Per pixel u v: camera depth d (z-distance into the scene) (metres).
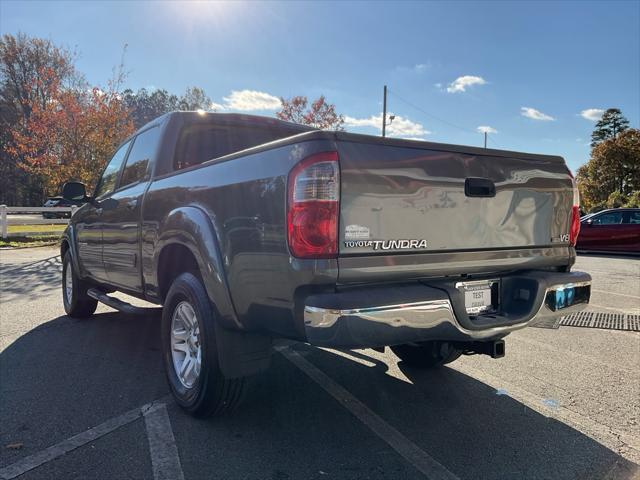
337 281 2.33
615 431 3.01
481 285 2.99
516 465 2.60
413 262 2.56
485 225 2.90
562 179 3.36
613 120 55.91
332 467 2.55
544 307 3.06
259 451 2.70
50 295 7.21
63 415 3.12
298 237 2.30
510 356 4.49
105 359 4.25
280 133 4.55
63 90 20.36
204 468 2.52
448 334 2.61
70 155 18.69
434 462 2.62
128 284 4.24
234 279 2.70
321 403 3.38
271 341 2.95
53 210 16.36
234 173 2.76
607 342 4.95
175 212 3.22
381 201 2.45
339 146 2.33
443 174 2.69
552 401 3.46
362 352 4.62
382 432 2.96
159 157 3.94
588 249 15.04
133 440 2.80
